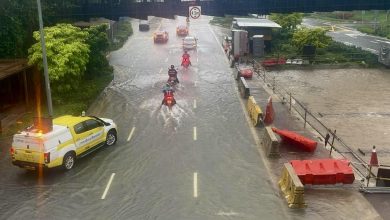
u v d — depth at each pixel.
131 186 16.97
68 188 16.83
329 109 28.67
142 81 37.06
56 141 17.67
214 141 22.09
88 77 35.78
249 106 27.03
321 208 15.04
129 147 21.25
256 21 56.31
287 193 15.76
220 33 72.44
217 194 16.23
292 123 25.41
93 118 20.25
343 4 41.56
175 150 20.83
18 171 18.56
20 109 27.81
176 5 41.16
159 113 27.34
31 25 33.81
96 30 38.03
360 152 20.86
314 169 16.75
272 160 19.55
